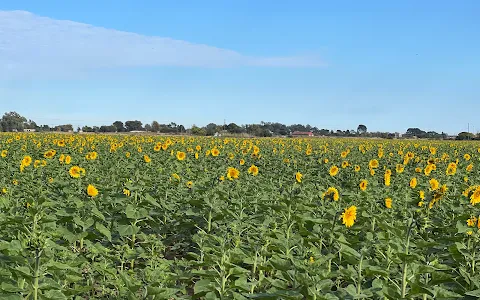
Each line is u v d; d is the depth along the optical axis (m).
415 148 38.94
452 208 10.70
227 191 11.94
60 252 6.80
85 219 9.23
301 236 8.98
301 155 29.31
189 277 6.90
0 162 18.55
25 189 11.52
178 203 11.50
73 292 6.22
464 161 26.64
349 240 8.52
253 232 8.84
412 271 6.39
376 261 7.09
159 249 8.42
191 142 38.41
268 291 6.25
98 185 12.12
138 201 10.82
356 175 17.94
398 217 10.92
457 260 7.67
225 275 6.63
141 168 15.57
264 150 31.31
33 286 5.81
